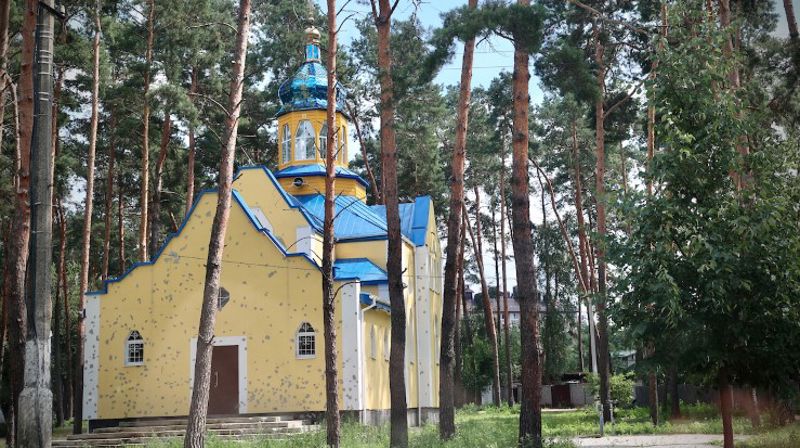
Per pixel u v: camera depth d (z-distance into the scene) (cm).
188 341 3091
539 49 1798
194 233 3170
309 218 3438
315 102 3981
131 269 3184
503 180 6031
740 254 1463
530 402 1823
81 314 3456
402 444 2016
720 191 1545
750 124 1540
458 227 2309
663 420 3422
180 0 3741
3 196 3653
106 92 3850
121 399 3091
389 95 2075
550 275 7519
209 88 4219
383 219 3888
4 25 2155
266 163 5097
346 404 2933
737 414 3344
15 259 2027
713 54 1594
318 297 3030
